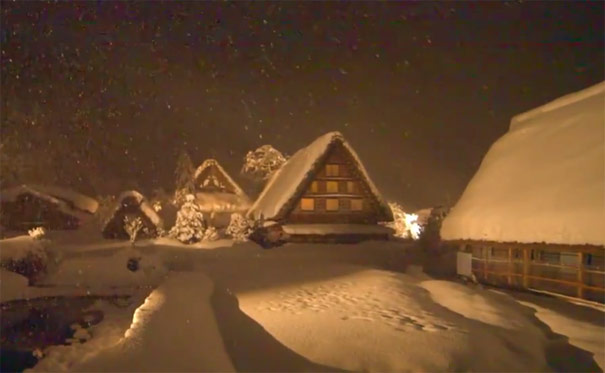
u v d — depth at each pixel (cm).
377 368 911
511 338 1152
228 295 1609
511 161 2139
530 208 1730
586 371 1031
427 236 3139
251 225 3672
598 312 1500
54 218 5216
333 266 2431
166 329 987
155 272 2441
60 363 1334
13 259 2316
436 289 1773
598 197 1516
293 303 1459
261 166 5669
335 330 1117
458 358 960
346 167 3497
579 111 2052
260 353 954
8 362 1455
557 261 1733
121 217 4212
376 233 3406
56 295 2188
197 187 5591
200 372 798
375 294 1580
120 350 891
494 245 1869
